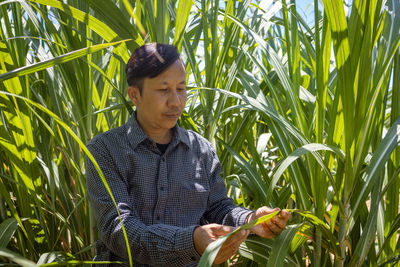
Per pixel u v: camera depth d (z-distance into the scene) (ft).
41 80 4.59
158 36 3.90
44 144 4.52
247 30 4.00
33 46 4.98
